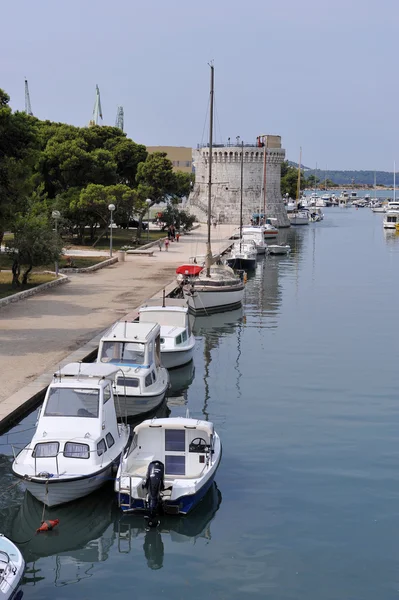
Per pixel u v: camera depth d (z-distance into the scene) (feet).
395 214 504.02
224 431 89.61
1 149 157.99
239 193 500.74
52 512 68.23
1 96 162.40
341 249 355.36
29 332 124.57
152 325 101.86
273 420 93.91
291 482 74.74
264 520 66.95
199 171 515.09
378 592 55.93
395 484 74.43
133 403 91.25
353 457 81.46
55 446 70.95
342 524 66.13
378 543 62.90
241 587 56.80
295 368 121.19
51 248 169.99
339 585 56.90
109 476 71.61
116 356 95.09
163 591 56.49
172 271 217.36
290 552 61.57
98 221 276.21
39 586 57.31
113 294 169.17
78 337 121.08
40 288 171.22
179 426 73.82
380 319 167.32
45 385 92.58
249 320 165.89
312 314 174.19
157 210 493.77
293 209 624.18
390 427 91.66
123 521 67.31
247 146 506.89
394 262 296.30
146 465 72.64
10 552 55.83
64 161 283.59
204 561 60.49
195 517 67.31
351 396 104.99
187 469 72.84
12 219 164.14
